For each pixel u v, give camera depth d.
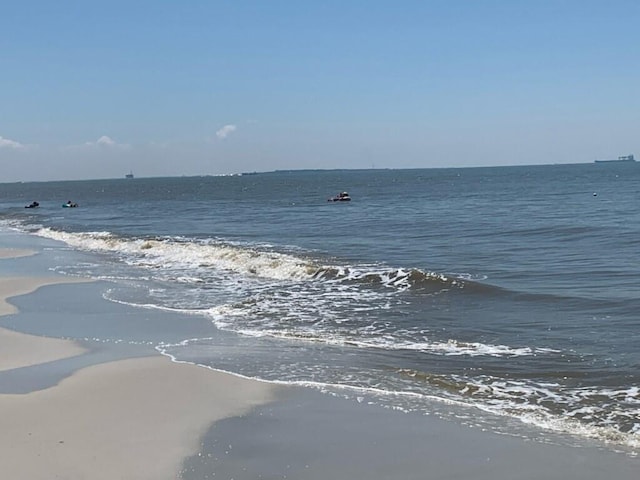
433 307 18.16
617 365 12.31
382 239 34.81
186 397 10.98
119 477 8.05
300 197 94.38
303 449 8.97
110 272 26.14
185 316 17.69
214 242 34.78
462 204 65.12
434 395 11.12
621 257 25.70
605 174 170.50
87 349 14.22
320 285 22.00
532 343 14.15
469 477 8.17
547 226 38.25
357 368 12.68
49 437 9.29
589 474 8.17
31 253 33.78
